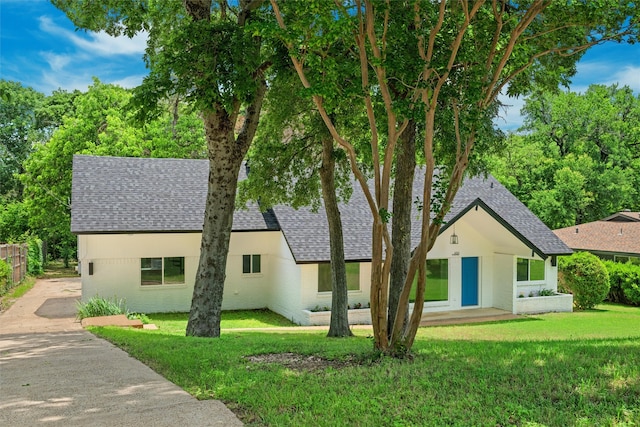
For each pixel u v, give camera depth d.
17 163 55.00
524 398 6.81
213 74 12.70
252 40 13.39
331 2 8.65
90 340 12.88
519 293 26.44
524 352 10.21
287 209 25.53
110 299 23.44
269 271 25.97
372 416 6.15
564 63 13.96
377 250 9.66
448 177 15.73
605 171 46.25
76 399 7.05
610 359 9.11
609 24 11.01
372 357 9.59
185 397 7.09
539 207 43.78
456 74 10.54
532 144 48.50
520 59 11.16
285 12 12.45
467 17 9.16
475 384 7.43
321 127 17.31
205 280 15.09
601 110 47.62
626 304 31.31
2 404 6.90
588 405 6.47
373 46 9.18
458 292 25.88
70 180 37.34
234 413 6.41
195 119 37.56
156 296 24.12
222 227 15.19
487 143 16.72
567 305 26.72
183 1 15.18
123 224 23.19
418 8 9.49
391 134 9.33
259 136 20.02
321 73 9.68
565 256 29.09
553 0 10.85
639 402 6.54
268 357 10.04
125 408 6.60
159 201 25.03
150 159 27.45
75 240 44.69
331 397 6.88
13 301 25.59
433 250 25.03
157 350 10.55
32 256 37.78
